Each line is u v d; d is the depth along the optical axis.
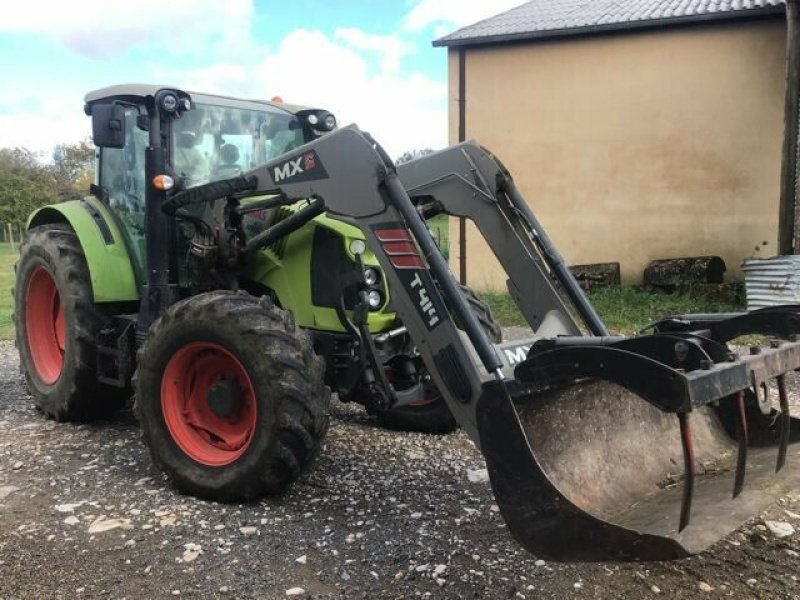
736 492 2.51
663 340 2.39
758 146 10.92
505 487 2.66
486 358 2.85
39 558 3.03
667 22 10.99
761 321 2.95
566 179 11.98
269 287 4.25
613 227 11.80
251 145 4.81
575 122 11.83
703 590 2.77
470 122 12.41
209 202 4.07
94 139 4.23
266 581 2.85
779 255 9.17
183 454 3.71
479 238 12.33
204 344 3.62
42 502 3.62
